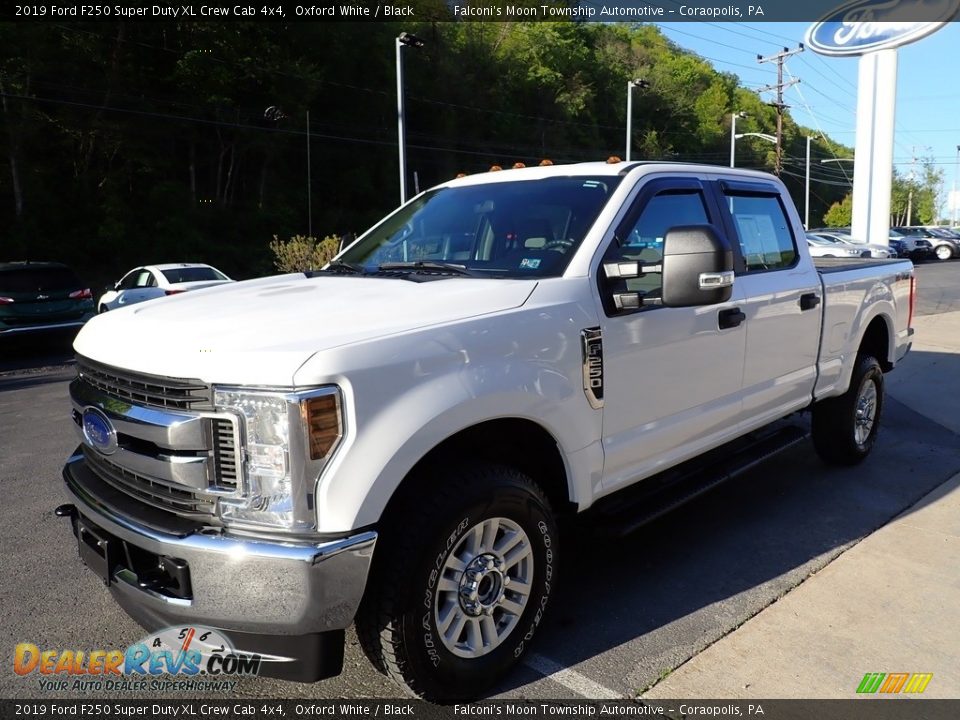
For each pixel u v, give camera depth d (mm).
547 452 3107
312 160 42250
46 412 8180
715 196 4094
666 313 3475
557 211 3543
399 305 2795
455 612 2695
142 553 2623
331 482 2318
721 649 3160
